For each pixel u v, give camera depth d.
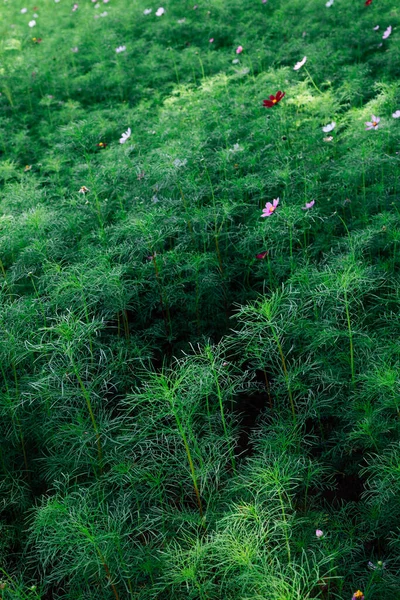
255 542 2.05
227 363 2.78
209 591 2.18
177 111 5.69
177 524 2.56
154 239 3.69
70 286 3.29
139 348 3.54
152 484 2.54
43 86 8.27
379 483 2.43
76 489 2.80
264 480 2.29
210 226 4.05
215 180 4.77
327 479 2.87
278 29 8.10
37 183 5.07
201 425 2.98
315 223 4.09
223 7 8.91
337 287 2.78
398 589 2.13
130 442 2.85
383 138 4.49
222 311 3.88
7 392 2.85
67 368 2.75
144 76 7.82
